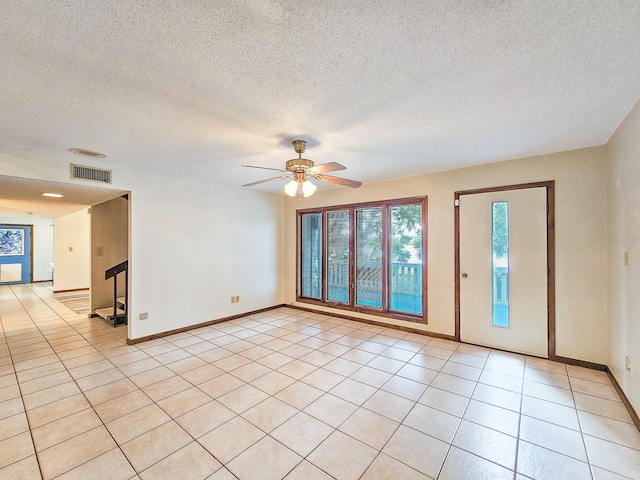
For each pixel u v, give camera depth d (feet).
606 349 9.53
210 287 15.03
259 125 7.77
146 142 9.02
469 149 9.89
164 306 13.25
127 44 4.62
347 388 8.62
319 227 17.70
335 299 16.97
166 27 4.25
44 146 9.31
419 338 12.94
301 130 8.14
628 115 7.27
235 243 16.21
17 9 3.90
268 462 5.77
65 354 11.17
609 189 9.16
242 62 5.11
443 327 12.85
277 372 9.66
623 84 5.89
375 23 4.21
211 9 3.93
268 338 12.99
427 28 4.31
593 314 9.73
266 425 6.91
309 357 10.89
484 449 6.13
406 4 3.88
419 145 9.46
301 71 5.40
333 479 5.36
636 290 7.00
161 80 5.65
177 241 13.73
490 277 11.68
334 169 8.67
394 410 7.51
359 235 15.93
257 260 17.42
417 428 6.81
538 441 6.36
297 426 6.88
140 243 12.51
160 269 13.14
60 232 25.34
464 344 12.16
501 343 11.43
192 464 5.71
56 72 5.34
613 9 3.96
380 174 13.46
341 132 8.28
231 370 9.80
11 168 9.39
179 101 6.46
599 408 7.55
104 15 4.02
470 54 4.92
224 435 6.55
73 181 10.62
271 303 18.31
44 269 31.45
